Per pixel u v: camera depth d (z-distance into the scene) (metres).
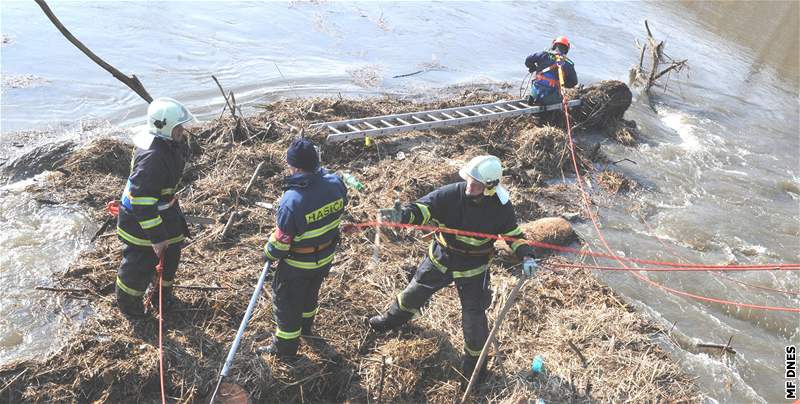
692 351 5.36
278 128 7.77
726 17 17.56
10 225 5.58
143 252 4.30
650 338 5.35
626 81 11.84
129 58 9.80
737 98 12.00
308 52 11.03
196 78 9.52
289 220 3.88
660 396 4.64
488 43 12.75
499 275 5.74
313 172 3.97
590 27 14.84
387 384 4.47
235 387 4.27
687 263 6.60
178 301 4.82
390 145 7.88
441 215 4.14
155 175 3.93
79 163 6.53
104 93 8.71
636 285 6.10
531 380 4.61
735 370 5.18
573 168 8.15
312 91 9.59
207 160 6.89
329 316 4.95
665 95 11.55
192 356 4.40
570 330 5.16
